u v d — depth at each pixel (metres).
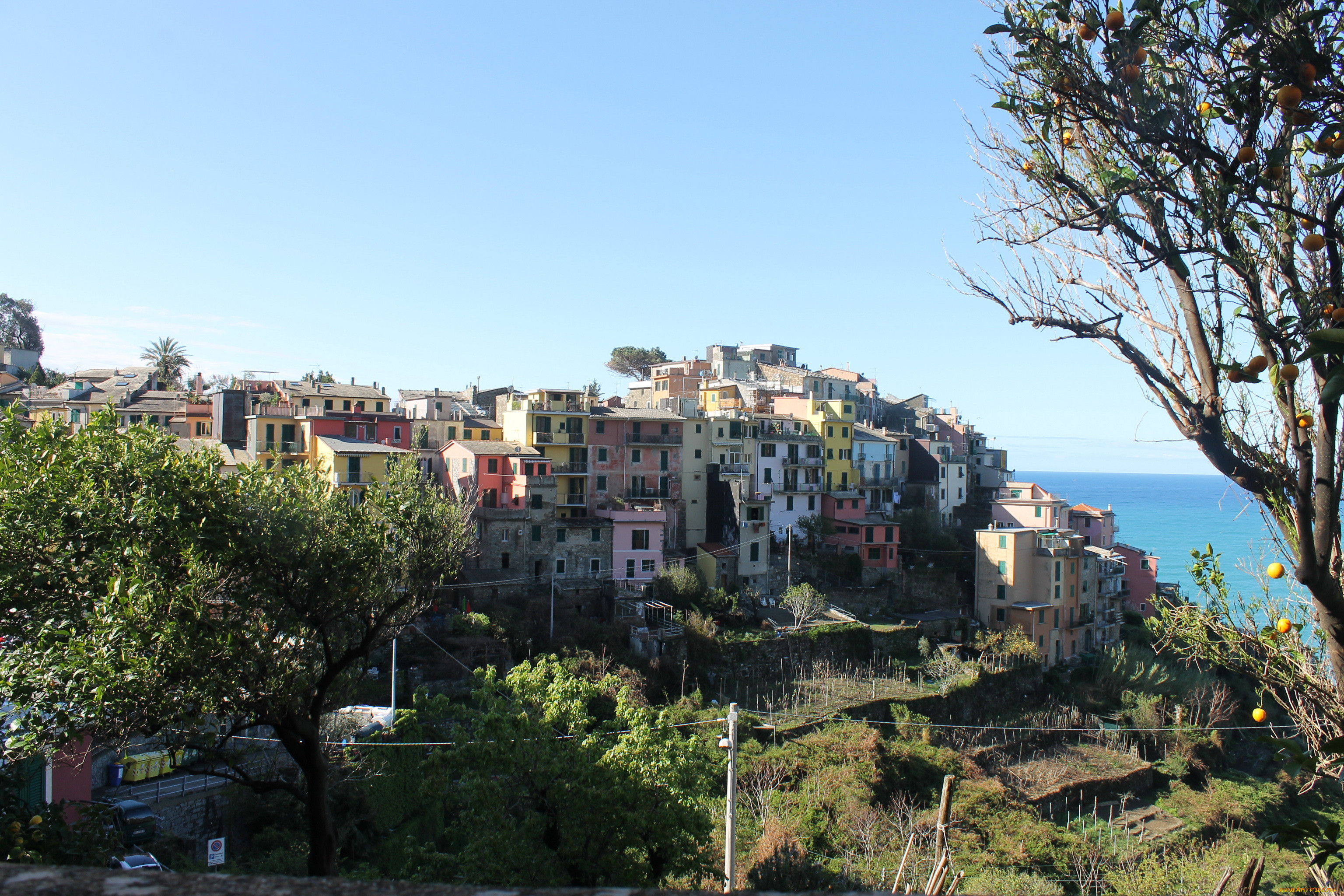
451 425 74.44
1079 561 76.50
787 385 106.38
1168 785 55.69
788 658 61.41
